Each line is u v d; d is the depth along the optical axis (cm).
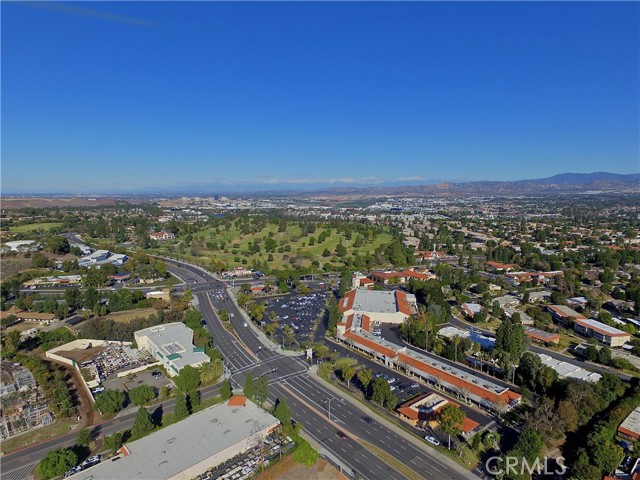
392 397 13912
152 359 18062
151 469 10512
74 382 15962
